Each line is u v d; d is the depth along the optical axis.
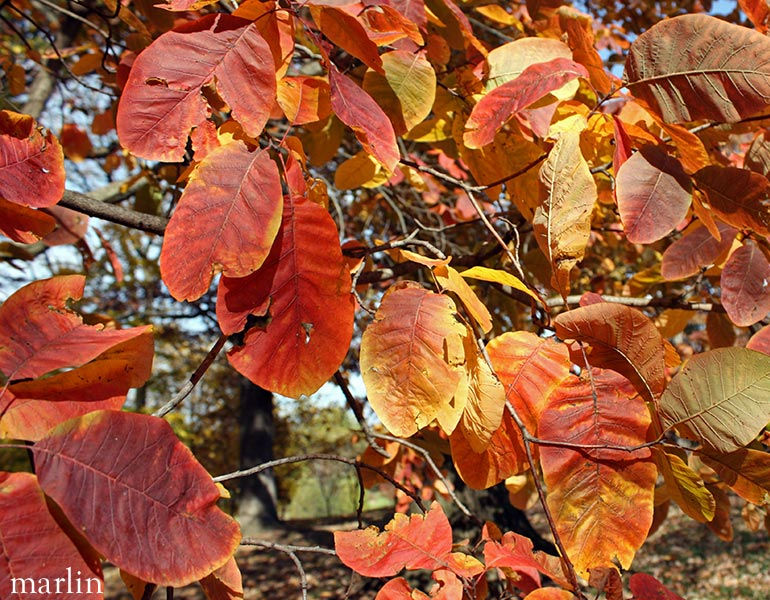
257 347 0.35
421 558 0.36
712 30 0.39
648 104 0.42
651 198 0.40
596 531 0.36
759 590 2.64
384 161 0.38
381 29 0.43
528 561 0.37
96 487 0.28
